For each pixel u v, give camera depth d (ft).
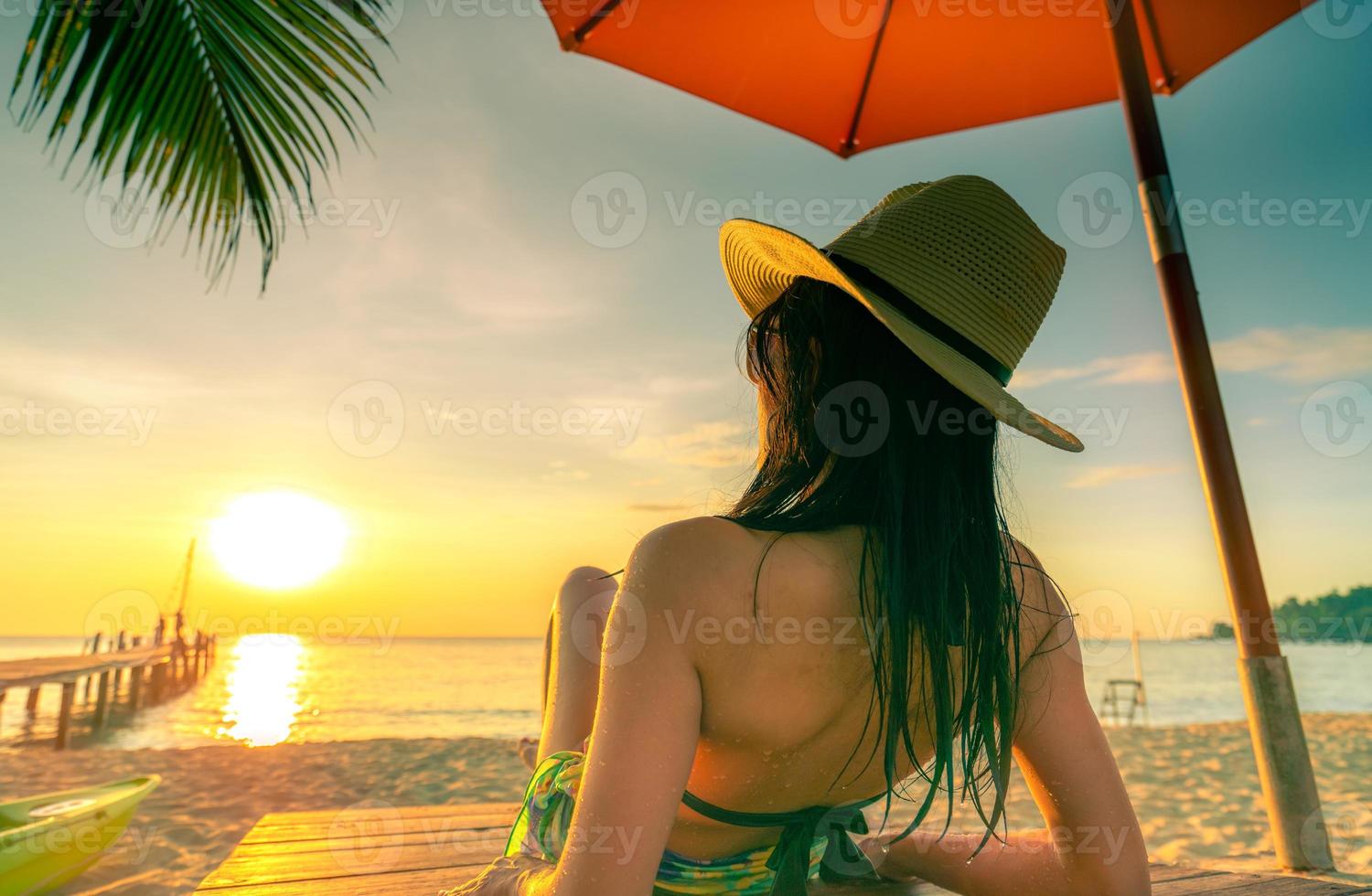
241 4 9.47
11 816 14.44
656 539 2.15
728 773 2.32
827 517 2.27
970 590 2.30
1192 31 10.71
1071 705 2.67
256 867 5.30
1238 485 8.62
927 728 2.38
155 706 79.10
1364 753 29.73
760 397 2.63
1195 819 20.08
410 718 72.64
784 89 11.32
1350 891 4.66
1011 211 2.59
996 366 2.51
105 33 8.88
